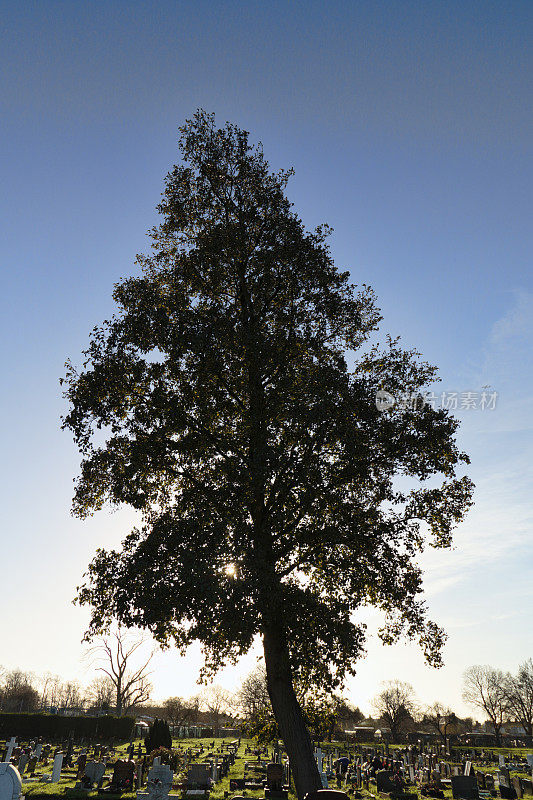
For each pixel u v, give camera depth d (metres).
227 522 14.09
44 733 57.62
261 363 16.17
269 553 15.19
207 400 16.23
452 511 15.98
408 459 15.83
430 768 37.34
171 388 16.12
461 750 63.19
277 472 15.12
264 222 18.20
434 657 15.75
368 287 18.14
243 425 16.66
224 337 15.96
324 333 17.31
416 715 115.88
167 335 15.61
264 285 17.64
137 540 14.88
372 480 16.19
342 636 14.02
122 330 16.09
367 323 18.19
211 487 15.99
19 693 109.69
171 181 19.16
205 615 12.69
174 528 14.46
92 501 16.80
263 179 19.17
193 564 12.85
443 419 16.05
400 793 26.23
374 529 15.57
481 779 32.50
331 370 16.05
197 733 74.62
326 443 15.38
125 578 13.58
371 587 16.48
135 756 36.53
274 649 15.05
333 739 85.38
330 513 15.79
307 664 14.95
